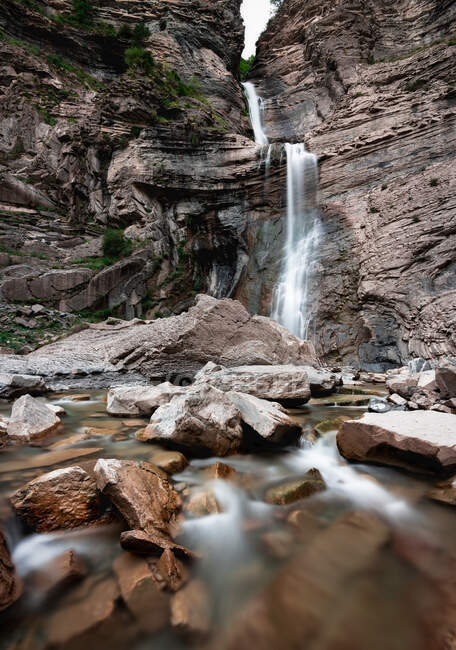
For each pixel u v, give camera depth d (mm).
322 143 26344
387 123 24188
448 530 2754
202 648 1759
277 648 1767
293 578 2246
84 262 21547
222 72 36125
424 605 2018
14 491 2904
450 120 21344
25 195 23781
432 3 32531
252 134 36062
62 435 4699
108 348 11281
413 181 20422
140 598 1991
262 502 3146
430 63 25094
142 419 5723
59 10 33312
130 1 36000
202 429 4035
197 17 37656
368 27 33688
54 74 29969
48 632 1798
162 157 26281
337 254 21359
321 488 3422
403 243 18391
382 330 16875
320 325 19484
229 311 10883
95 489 2801
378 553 2486
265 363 10227
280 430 4363
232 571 2303
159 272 24203
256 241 25703
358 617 1953
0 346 12719
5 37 29359
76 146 25969
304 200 25188
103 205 25984
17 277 17578
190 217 26859
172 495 2984
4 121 26484
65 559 2248
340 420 5465
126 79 27297
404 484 3500
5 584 1966
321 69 35375
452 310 14102
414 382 8383
